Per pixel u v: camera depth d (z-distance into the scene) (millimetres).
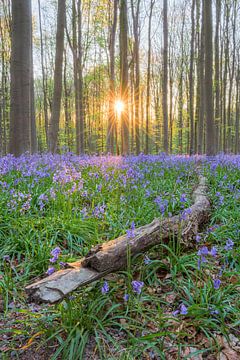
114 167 8023
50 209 4910
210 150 12977
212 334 2574
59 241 4102
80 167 7852
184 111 36969
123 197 5395
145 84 33312
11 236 3982
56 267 3307
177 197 5707
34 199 5129
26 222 4277
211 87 12906
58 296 2361
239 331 2645
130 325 2602
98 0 19266
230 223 4625
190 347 2479
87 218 4633
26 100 9297
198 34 20469
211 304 2830
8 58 21609
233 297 2977
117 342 2508
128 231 2932
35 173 6359
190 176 7938
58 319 2721
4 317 2822
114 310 2803
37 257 3629
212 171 7781
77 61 19203
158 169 8398
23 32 9047
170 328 2654
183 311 2389
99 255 2791
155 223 3797
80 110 19453
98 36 21375
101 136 33219
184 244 3801
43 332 2568
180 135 34531
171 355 2410
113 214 4793
